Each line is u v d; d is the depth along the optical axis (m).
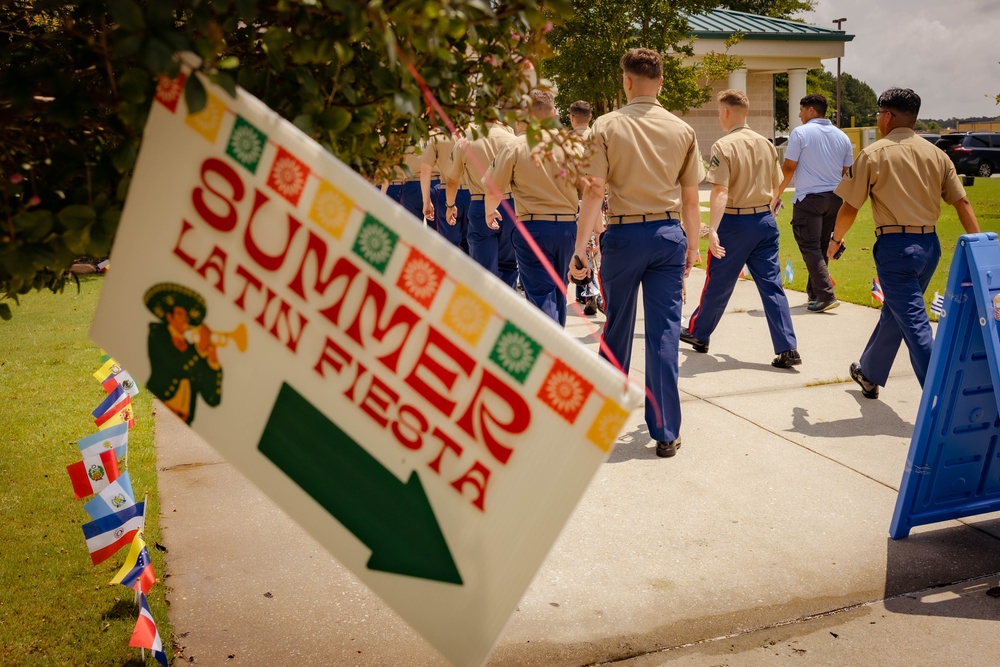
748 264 6.52
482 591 1.58
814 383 6.03
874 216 5.19
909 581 3.37
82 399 5.99
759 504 4.09
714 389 5.96
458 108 2.09
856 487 4.26
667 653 2.96
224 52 1.84
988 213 17.89
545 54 1.96
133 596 3.31
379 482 1.63
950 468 3.69
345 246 1.60
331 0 1.48
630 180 4.45
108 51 1.69
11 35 1.98
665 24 17.72
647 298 4.65
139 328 1.70
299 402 1.65
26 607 3.22
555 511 1.53
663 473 4.48
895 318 5.28
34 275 1.83
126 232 1.68
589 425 1.50
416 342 1.58
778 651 2.95
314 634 3.07
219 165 1.63
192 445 5.00
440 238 1.56
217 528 3.92
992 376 3.42
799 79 33.06
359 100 1.95
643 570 3.50
